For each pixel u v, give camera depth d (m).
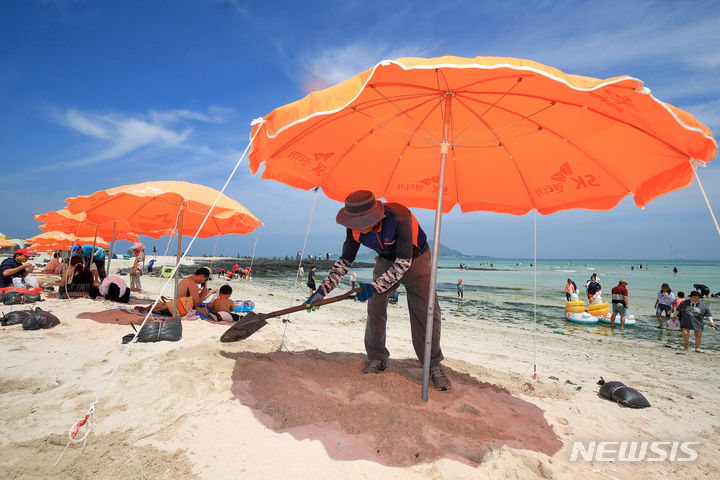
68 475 2.04
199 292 7.50
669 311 12.81
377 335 3.68
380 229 3.12
